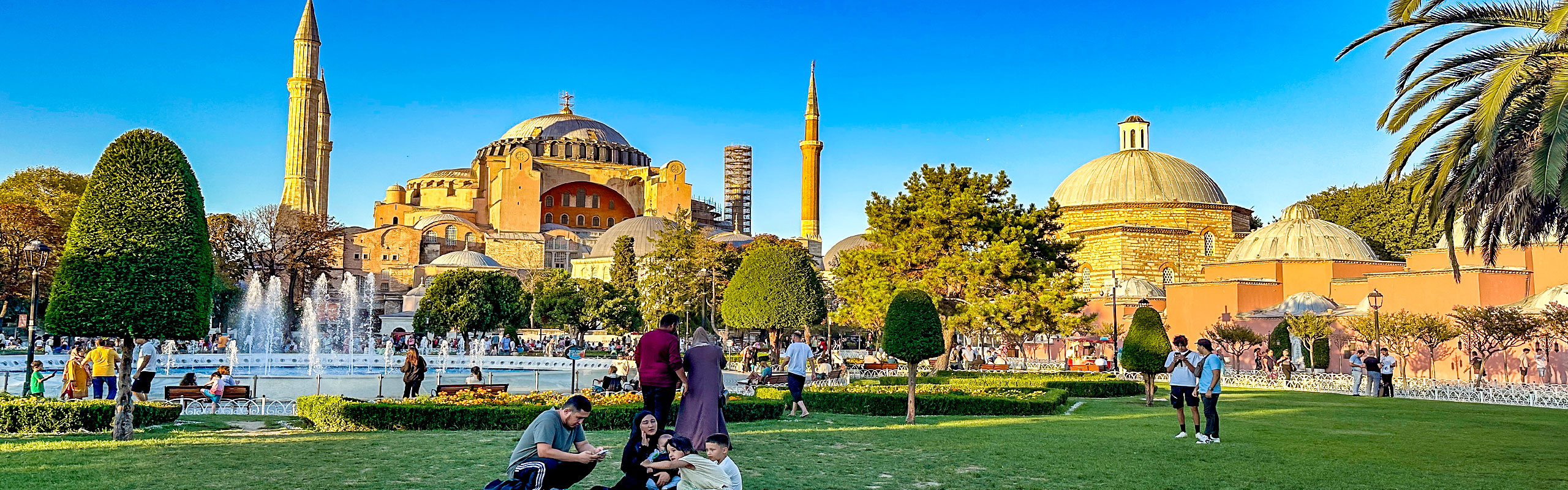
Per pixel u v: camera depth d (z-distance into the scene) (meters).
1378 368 28.56
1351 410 21.56
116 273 14.09
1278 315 43.66
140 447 12.98
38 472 10.75
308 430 16.25
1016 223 38.91
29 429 15.09
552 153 140.62
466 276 67.94
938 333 17.67
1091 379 29.48
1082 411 21.44
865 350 65.31
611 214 140.75
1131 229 63.69
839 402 20.55
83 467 11.20
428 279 107.12
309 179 106.38
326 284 83.50
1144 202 65.62
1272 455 13.45
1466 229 17.02
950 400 20.14
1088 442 14.65
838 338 83.81
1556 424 18.53
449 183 139.00
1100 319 59.22
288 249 77.31
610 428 16.66
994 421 18.22
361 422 16.44
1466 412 21.44
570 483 9.29
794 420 18.53
